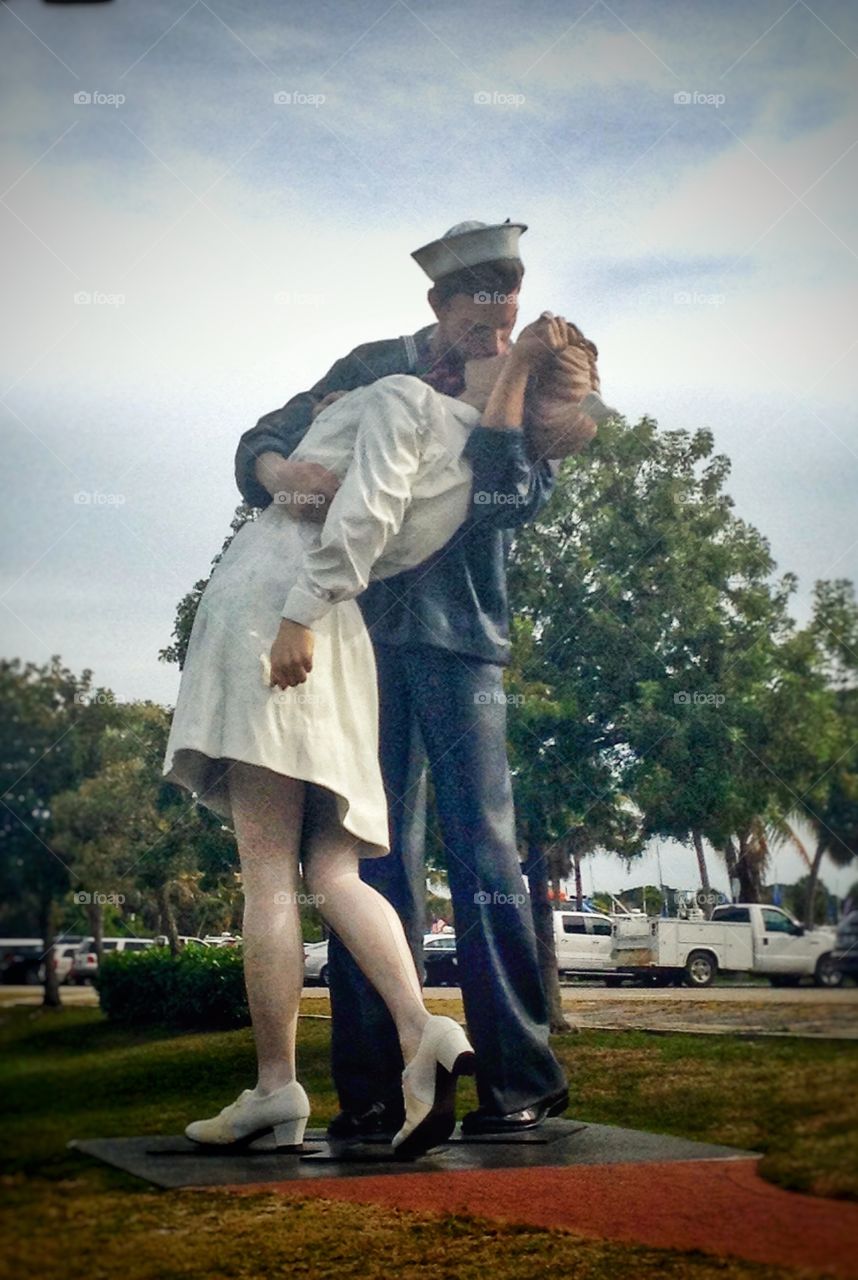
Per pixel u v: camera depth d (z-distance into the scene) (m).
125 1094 12.08
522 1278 10.95
